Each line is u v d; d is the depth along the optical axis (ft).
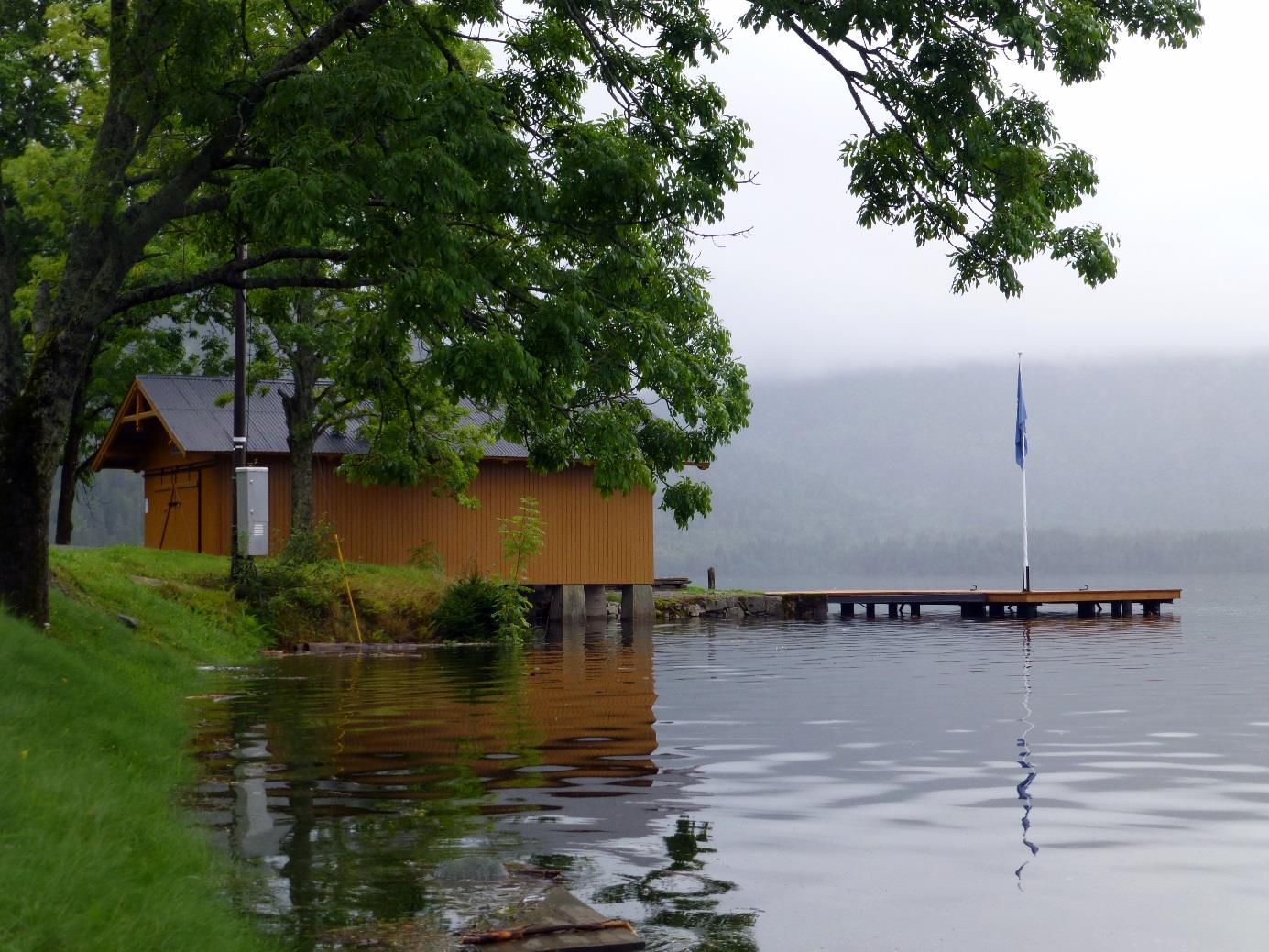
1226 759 36.68
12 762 22.35
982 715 47.88
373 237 42.04
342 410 109.19
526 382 45.73
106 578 75.00
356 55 43.01
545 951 18.57
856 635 107.65
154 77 44.75
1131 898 21.56
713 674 66.03
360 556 116.16
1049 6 43.65
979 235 46.52
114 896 17.54
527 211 43.98
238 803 29.71
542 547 124.77
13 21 61.87
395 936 19.24
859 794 30.99
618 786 32.12
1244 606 190.80
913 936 19.40
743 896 21.68
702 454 66.28
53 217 86.38
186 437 110.42
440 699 52.85
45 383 46.26
